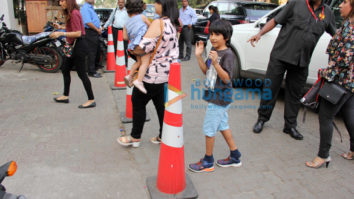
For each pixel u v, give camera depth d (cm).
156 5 283
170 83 225
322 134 300
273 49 371
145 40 267
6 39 648
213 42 256
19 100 481
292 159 324
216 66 247
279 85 377
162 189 249
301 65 350
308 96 301
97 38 634
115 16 729
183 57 884
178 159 240
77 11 407
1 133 360
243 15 858
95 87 571
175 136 234
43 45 656
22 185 261
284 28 357
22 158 304
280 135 383
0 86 556
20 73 661
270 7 898
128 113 405
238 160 303
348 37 263
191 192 251
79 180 272
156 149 334
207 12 1041
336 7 426
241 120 429
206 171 293
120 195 254
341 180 289
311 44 345
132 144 334
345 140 377
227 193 262
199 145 348
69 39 423
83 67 435
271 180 284
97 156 315
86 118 416
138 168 296
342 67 273
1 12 886
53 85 576
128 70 410
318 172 301
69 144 339
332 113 290
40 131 370
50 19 910
